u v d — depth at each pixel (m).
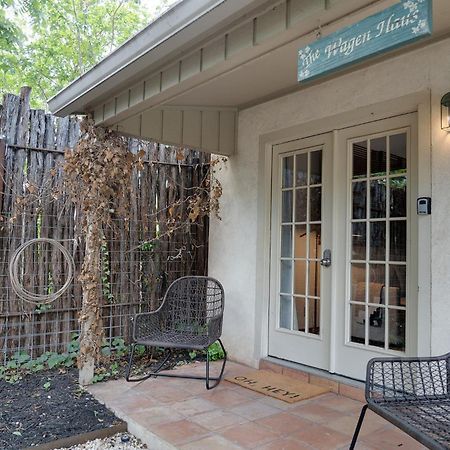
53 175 3.94
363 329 3.18
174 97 2.93
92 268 3.50
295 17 2.00
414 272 2.87
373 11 1.89
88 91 3.15
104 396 3.09
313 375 3.36
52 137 4.03
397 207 3.01
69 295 4.07
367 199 3.19
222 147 4.20
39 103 10.95
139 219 4.47
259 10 2.14
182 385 3.36
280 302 3.81
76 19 10.73
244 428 2.54
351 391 3.07
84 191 3.57
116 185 3.93
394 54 2.97
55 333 4.00
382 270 3.09
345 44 1.82
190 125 4.04
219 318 3.58
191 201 4.55
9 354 3.80
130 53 2.64
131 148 4.44
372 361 2.04
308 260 3.60
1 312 3.76
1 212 3.76
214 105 4.10
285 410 2.83
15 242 3.82
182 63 2.66
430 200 2.74
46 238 3.88
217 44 2.41
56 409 2.88
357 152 3.28
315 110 3.50
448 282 2.64
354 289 3.25
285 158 3.85
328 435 2.45
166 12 2.30
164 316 3.79
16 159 3.85
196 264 4.79
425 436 1.60
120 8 11.63
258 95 3.87
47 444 2.36
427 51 2.81
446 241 2.66
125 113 3.24
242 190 4.16
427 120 2.79
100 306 3.63
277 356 3.78
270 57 2.92
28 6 8.88
